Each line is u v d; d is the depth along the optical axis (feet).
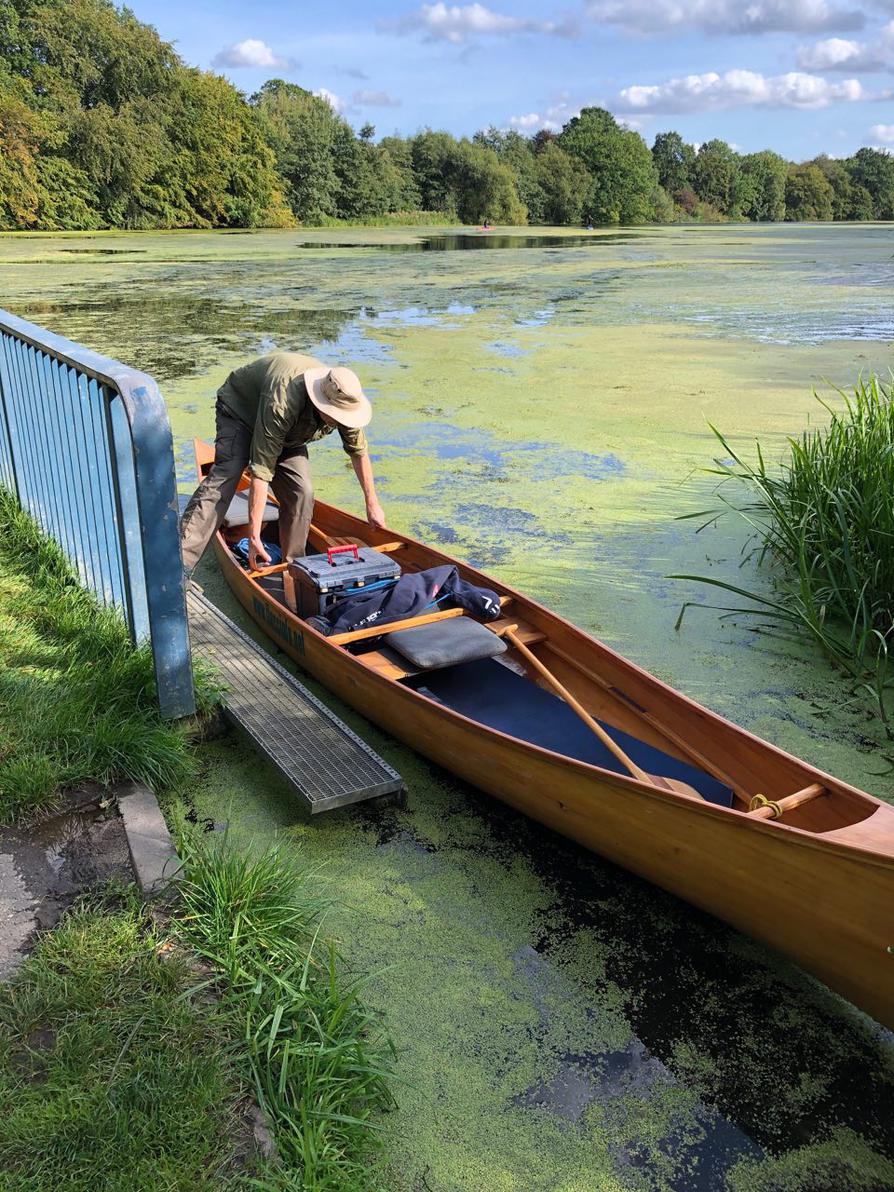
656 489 20.36
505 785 9.29
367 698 11.05
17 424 14.75
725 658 13.24
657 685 10.08
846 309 47.01
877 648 13.44
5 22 125.08
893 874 6.08
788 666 13.07
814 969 7.09
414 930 8.13
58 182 119.75
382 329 40.01
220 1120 5.68
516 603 12.41
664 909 8.51
